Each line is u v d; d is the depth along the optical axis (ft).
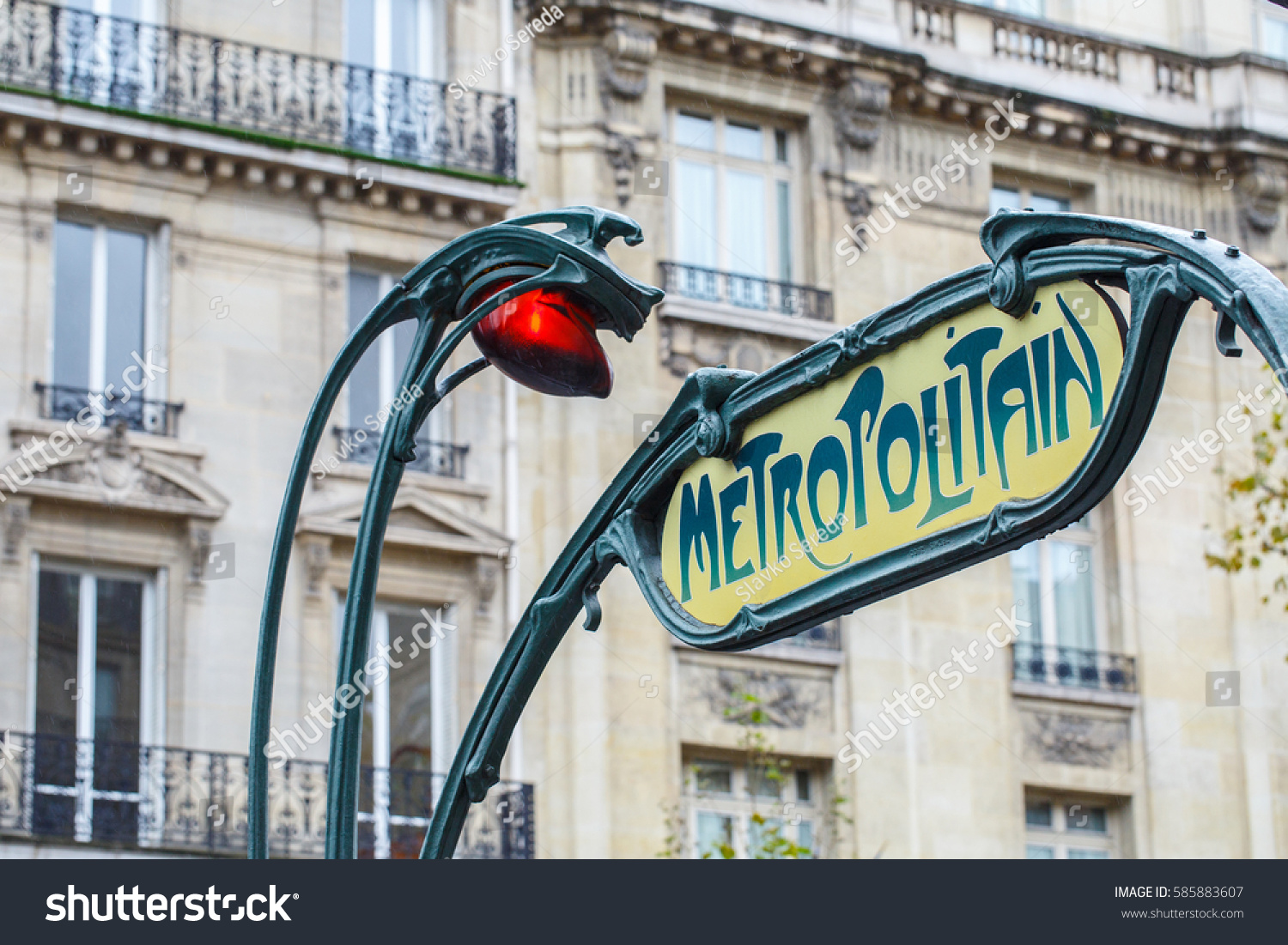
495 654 88.74
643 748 90.22
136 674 83.46
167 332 86.58
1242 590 104.32
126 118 86.58
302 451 27.81
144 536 84.23
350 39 93.04
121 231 87.04
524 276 24.61
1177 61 109.81
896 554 18.15
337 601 86.89
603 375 24.59
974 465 17.48
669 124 98.78
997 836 96.94
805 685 94.79
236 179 88.79
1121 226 16.14
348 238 90.43
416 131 92.63
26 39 86.69
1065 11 109.50
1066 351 16.63
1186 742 101.96
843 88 101.30
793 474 19.58
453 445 89.71
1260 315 14.93
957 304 17.61
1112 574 103.14
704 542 20.71
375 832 85.30
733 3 98.94
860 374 18.85
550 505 91.30
